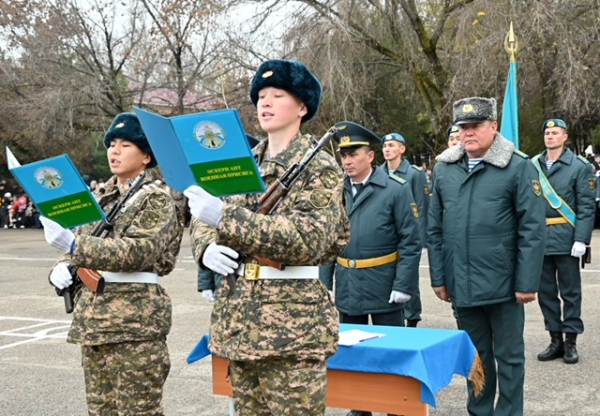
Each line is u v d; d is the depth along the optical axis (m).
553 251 6.41
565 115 20.06
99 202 4.02
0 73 25.55
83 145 31.11
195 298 10.10
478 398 4.82
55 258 16.42
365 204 5.33
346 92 19.22
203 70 24.11
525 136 22.67
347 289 5.34
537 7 16.95
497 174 4.61
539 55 18.19
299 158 2.97
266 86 3.02
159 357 3.82
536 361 6.41
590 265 11.64
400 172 8.41
